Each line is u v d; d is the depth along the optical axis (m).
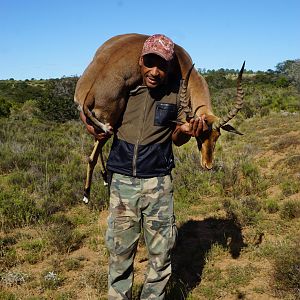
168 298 5.46
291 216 7.78
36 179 11.19
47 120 28.14
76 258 6.62
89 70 4.60
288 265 5.60
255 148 13.73
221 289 5.64
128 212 4.59
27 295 5.57
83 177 11.07
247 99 29.09
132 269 4.80
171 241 4.64
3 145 16.03
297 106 25.44
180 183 10.00
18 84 76.31
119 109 4.53
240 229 7.50
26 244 7.07
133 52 4.50
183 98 4.42
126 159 4.54
